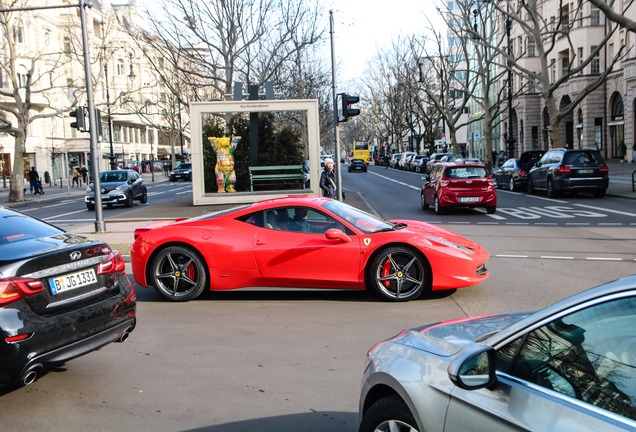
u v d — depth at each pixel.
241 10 26.88
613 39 42.75
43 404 4.27
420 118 58.28
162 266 7.47
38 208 28.88
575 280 8.03
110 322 4.68
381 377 2.73
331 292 7.69
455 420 2.28
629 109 39.59
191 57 28.02
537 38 27.36
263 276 7.16
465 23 32.31
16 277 4.05
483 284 7.99
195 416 3.96
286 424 3.79
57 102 55.28
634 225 13.74
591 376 1.98
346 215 7.39
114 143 70.69
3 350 3.89
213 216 7.59
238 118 23.62
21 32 47.16
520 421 2.03
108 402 4.27
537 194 24.34
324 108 45.97
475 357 2.19
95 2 60.28
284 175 22.89
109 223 17.59
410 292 7.04
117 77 64.94
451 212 18.52
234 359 5.14
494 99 64.88
